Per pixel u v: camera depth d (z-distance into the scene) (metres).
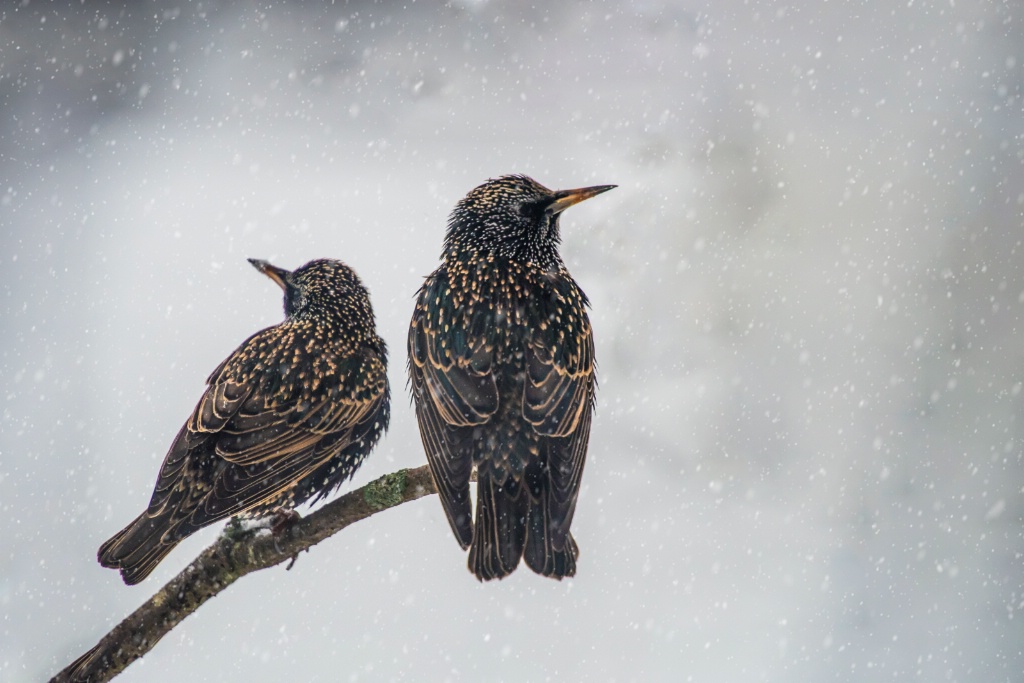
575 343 5.73
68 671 5.62
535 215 5.74
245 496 5.71
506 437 5.69
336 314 5.77
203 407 5.73
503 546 5.67
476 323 5.71
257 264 5.78
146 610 5.62
